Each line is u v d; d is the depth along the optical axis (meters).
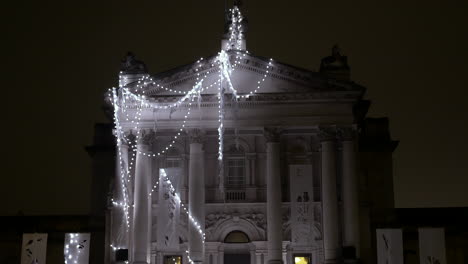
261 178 49.09
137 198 45.94
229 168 49.34
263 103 46.31
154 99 46.62
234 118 46.34
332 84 46.19
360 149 57.28
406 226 52.59
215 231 48.16
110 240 47.28
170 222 45.59
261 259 47.59
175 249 45.56
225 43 49.53
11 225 55.34
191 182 46.16
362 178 56.31
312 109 46.28
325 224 45.09
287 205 48.12
